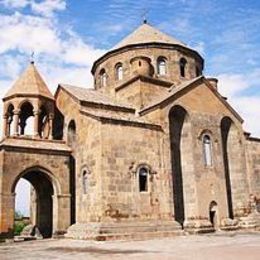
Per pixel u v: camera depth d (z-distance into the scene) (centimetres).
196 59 3750
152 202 2469
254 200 3098
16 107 2791
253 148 3303
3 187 2384
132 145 2489
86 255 1512
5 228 2323
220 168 2962
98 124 2420
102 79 3788
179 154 2902
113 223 2252
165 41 3622
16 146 2500
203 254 1404
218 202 2852
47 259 1417
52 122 2938
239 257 1286
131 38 3775
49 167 2609
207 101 3059
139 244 1928
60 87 3122
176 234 2414
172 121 2938
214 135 3017
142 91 3092
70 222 2605
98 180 2325
